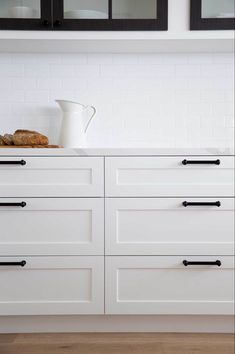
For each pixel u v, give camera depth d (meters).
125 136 2.14
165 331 1.69
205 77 2.13
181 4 1.80
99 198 1.62
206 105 2.14
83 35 1.80
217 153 1.61
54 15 1.78
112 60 2.13
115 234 1.63
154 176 1.63
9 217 1.62
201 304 1.63
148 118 2.14
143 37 1.81
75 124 1.97
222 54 2.13
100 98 2.13
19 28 1.77
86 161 1.62
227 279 1.63
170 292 1.64
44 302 1.63
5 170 1.62
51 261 1.62
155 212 1.63
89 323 1.69
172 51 2.09
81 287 1.64
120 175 1.63
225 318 1.68
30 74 2.12
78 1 1.79
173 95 2.14
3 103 2.12
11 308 1.62
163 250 1.63
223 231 1.63
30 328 1.69
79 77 2.13
